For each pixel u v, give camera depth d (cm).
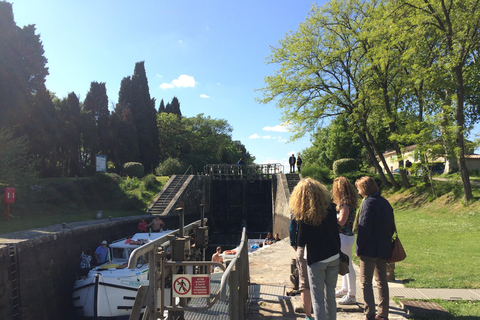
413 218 1734
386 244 369
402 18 1811
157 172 3897
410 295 501
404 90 2105
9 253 1006
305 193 319
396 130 2322
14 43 2520
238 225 3347
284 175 2939
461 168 1722
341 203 400
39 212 1903
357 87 2291
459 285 558
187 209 2816
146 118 4766
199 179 3123
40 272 1153
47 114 2798
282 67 2334
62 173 2888
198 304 481
